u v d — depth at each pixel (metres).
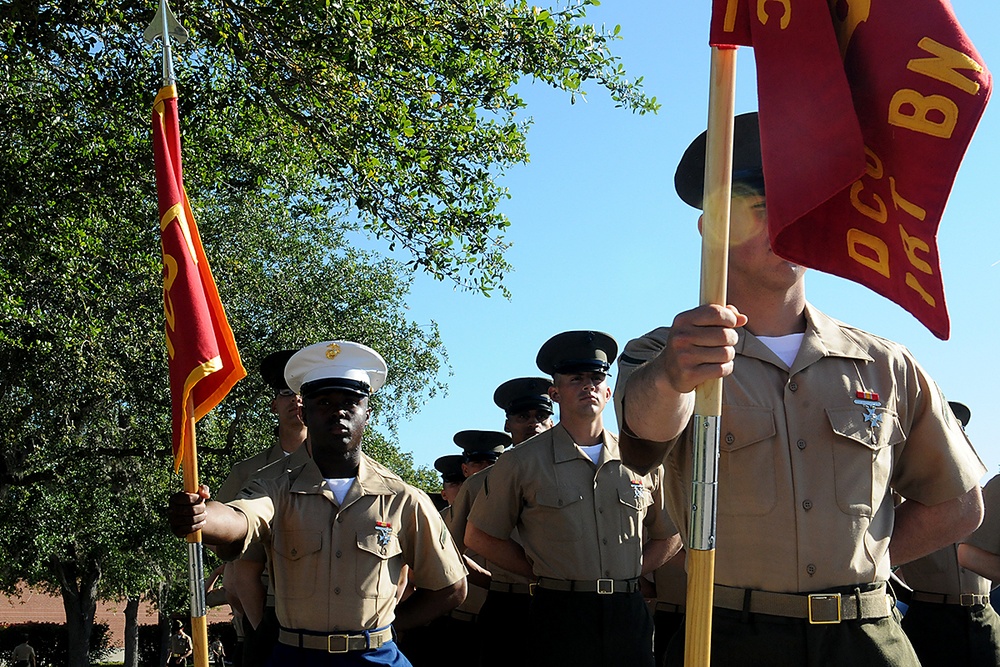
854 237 2.78
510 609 8.06
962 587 7.25
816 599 3.30
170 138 4.95
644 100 11.19
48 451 19.56
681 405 2.96
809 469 3.37
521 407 9.27
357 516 5.79
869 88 2.71
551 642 6.84
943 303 2.56
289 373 6.06
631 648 6.87
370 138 10.62
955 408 9.13
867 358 3.50
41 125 11.88
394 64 10.67
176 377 4.79
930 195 2.59
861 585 3.37
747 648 3.31
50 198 12.30
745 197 3.39
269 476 6.77
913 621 7.39
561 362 7.21
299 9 9.98
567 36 10.98
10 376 16.06
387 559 5.80
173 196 4.89
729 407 3.40
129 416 19.31
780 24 2.71
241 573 6.66
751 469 3.37
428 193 10.95
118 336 16.56
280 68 10.48
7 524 23.09
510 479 7.12
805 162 2.65
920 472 3.65
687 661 2.78
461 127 11.03
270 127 11.91
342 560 5.71
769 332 3.53
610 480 7.05
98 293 14.82
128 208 12.84
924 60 2.61
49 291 14.29
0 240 12.58
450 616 8.51
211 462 21.09
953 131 2.56
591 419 7.16
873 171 2.75
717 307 2.73
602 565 6.91
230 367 4.93
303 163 12.77
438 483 36.22
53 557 30.41
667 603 7.97
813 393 3.42
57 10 10.67
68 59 11.23
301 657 5.64
